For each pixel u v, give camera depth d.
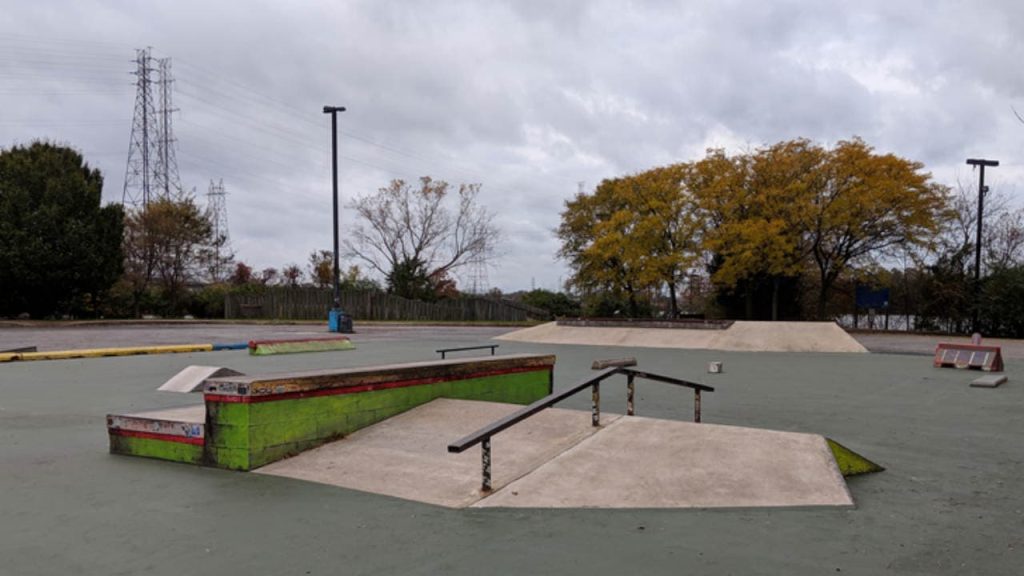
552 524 4.06
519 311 45.00
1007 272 28.92
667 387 11.02
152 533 3.88
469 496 4.57
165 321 35.94
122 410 7.96
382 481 4.88
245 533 3.89
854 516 4.28
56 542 3.74
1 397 8.94
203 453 5.30
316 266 50.12
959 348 14.41
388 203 45.53
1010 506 4.58
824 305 31.19
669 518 4.17
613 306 39.16
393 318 43.38
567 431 5.93
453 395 7.37
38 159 32.91
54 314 34.69
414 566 3.44
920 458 6.08
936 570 3.45
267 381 5.23
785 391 10.60
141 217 40.38
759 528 4.02
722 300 35.16
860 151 28.25
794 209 28.55
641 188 32.19
